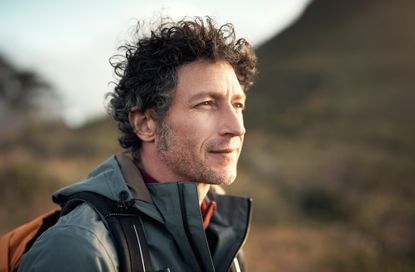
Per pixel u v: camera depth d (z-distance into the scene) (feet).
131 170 5.22
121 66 5.97
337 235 32.04
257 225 33.01
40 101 85.51
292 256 25.89
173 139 5.30
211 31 5.40
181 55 5.26
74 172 34.63
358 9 177.27
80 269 4.17
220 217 6.04
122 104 5.78
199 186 5.52
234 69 5.65
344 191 45.24
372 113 98.37
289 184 44.88
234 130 5.22
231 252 5.57
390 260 29.27
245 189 39.83
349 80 124.88
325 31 172.76
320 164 54.80
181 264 4.98
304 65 143.54
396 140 79.87
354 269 25.90
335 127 90.74
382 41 151.43
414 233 36.09
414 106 99.25
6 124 75.72
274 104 118.83
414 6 167.32
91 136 54.08
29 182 28.71
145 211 4.88
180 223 4.97
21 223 25.72
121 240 4.49
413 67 125.70
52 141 47.91
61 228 4.44
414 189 51.49
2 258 4.99
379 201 43.78
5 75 84.89
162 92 5.32
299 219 36.47
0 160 31.73
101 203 4.75
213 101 5.33
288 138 84.89
